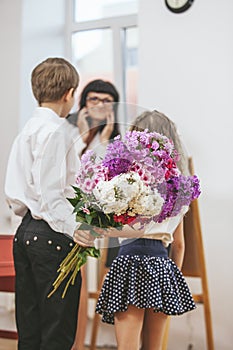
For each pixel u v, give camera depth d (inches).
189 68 139.7
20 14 162.6
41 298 95.1
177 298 93.8
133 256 93.3
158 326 97.3
